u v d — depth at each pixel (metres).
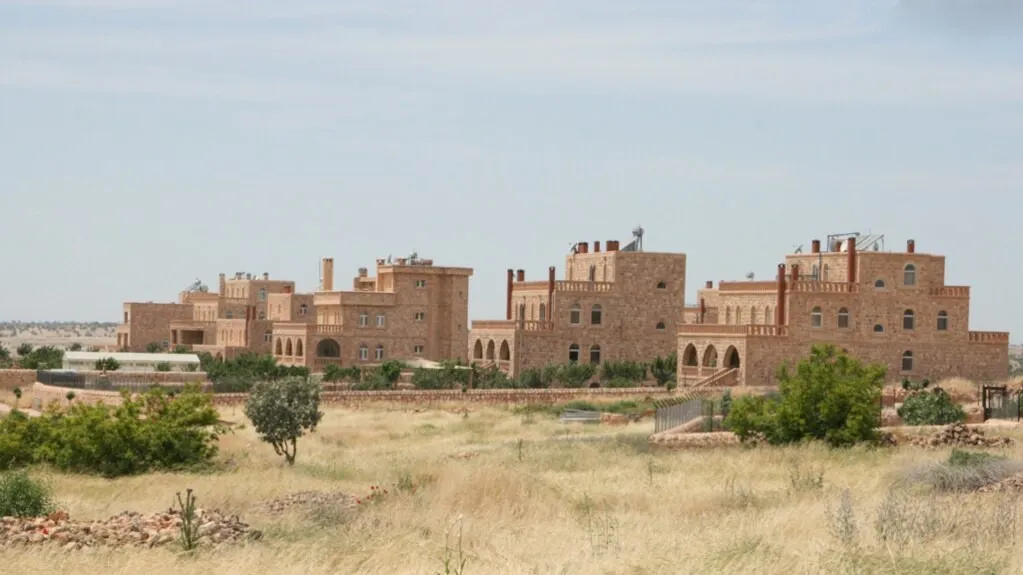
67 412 63.62
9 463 54.81
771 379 115.25
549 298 133.00
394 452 62.78
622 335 134.12
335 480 48.53
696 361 121.75
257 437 72.31
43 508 37.09
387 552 28.69
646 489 41.72
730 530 30.98
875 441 56.03
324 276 166.75
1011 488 36.84
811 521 31.86
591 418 86.00
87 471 53.97
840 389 56.50
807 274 123.31
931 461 43.41
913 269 118.75
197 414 57.47
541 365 131.88
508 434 75.12
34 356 158.00
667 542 29.02
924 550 26.25
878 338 117.81
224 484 46.44
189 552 29.09
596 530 32.62
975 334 120.12
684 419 69.06
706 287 152.88
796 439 57.38
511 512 36.19
